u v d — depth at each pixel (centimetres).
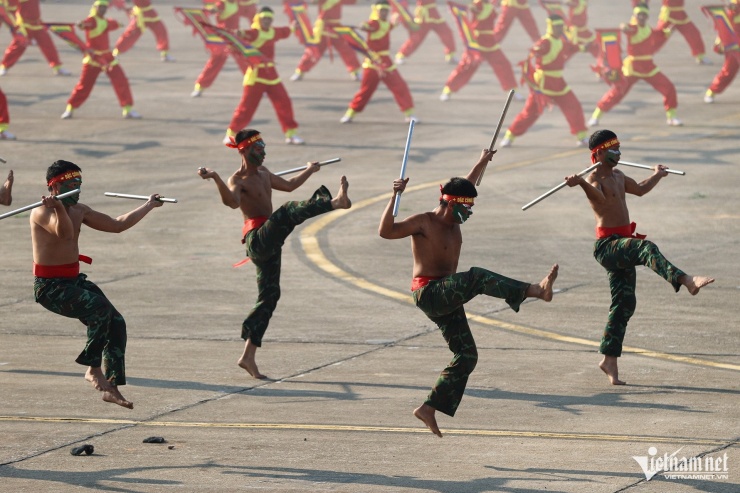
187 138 6856
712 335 3272
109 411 2672
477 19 7950
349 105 7588
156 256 4425
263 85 6531
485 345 3225
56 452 2364
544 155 6356
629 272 2883
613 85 6981
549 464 2253
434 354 3152
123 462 2295
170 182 5806
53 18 12306
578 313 3544
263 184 3048
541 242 4534
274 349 3222
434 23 9825
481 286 2228
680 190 5409
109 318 2509
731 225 4734
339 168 6053
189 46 11056
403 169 2370
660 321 3434
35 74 9244
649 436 2423
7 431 2509
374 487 2133
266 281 3002
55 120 7394
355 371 3002
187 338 3344
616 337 2852
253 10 10231
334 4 8825
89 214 2561
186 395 2798
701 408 2627
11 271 4200
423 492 2103
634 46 6912
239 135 3014
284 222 2931
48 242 2527
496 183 5678
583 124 6550
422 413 2367
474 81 8981
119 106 7888
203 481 2177
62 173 2489
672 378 2883
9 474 2225
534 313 3553
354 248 4509
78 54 10469
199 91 8212
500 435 2458
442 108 7812
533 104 6525
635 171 5850
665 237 4566
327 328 3425
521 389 2811
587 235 4644
